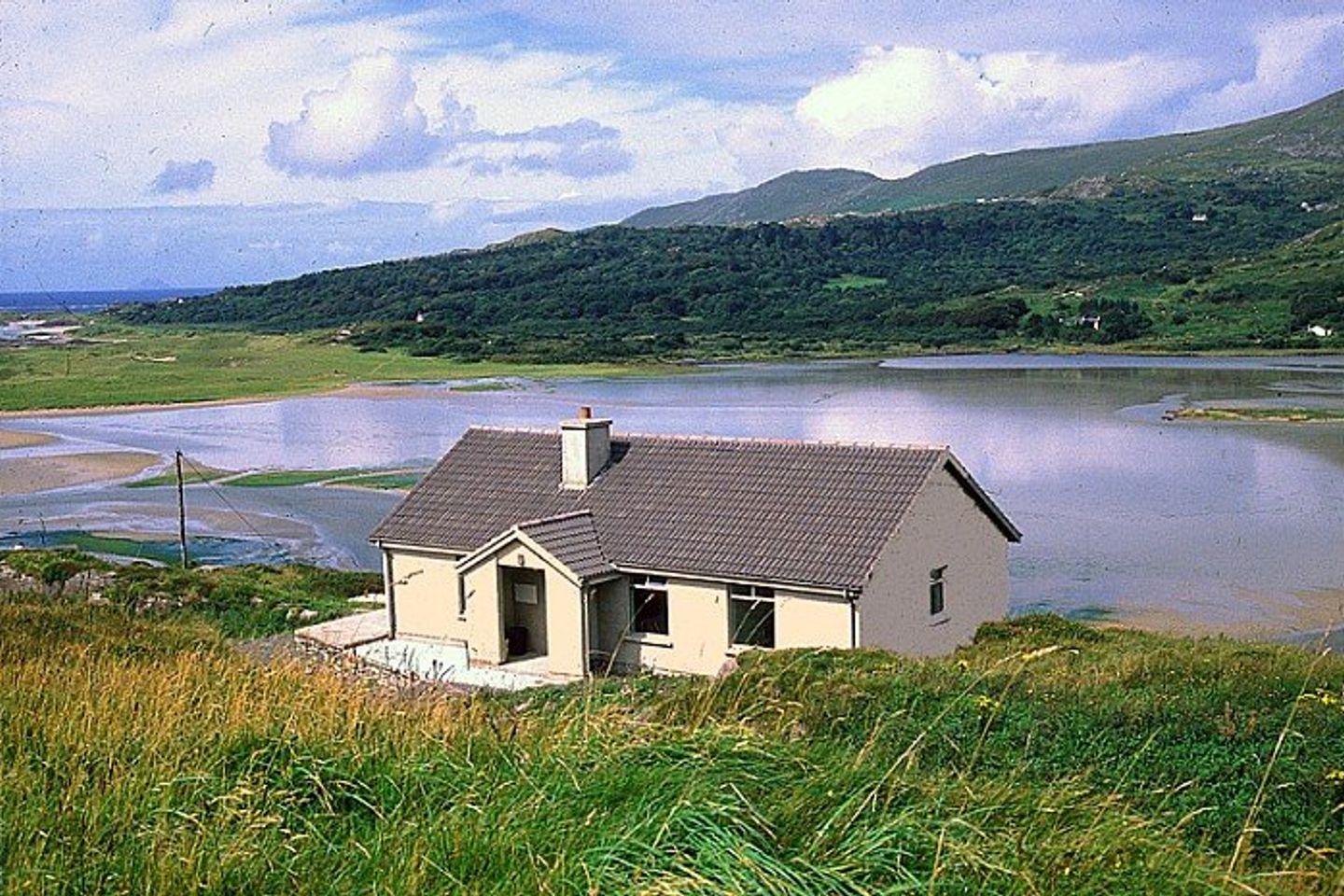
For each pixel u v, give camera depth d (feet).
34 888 22.33
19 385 471.62
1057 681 55.42
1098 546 172.35
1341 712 46.70
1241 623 134.82
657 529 100.94
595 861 21.66
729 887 20.59
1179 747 43.86
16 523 209.56
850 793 24.79
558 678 96.17
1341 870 26.89
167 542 191.93
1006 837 22.95
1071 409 345.51
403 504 111.96
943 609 101.19
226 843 23.94
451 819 24.09
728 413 355.15
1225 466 239.50
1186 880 22.43
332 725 31.19
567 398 418.92
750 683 52.08
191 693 36.04
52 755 29.27
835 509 97.50
